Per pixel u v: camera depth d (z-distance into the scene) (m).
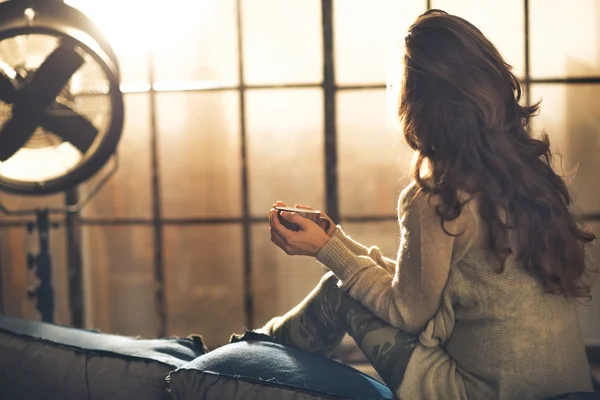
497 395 1.42
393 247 8.55
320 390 1.47
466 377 1.44
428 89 1.44
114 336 1.92
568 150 3.02
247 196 2.96
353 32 3.89
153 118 2.99
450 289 1.44
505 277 1.41
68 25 2.15
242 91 2.91
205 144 13.30
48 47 2.11
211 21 7.72
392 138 1.70
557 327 1.43
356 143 8.82
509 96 1.46
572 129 3.00
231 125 13.30
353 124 8.50
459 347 1.46
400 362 1.46
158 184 3.02
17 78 2.08
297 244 1.55
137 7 2.91
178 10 2.96
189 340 1.92
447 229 1.39
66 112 2.10
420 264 1.41
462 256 1.42
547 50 2.91
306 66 7.32
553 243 1.42
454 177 1.39
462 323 1.46
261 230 14.22
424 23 1.47
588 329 3.06
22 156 2.12
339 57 3.96
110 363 1.73
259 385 1.49
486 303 1.42
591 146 3.02
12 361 1.76
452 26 1.45
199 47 7.64
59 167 2.15
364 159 8.96
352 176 9.09
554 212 1.43
